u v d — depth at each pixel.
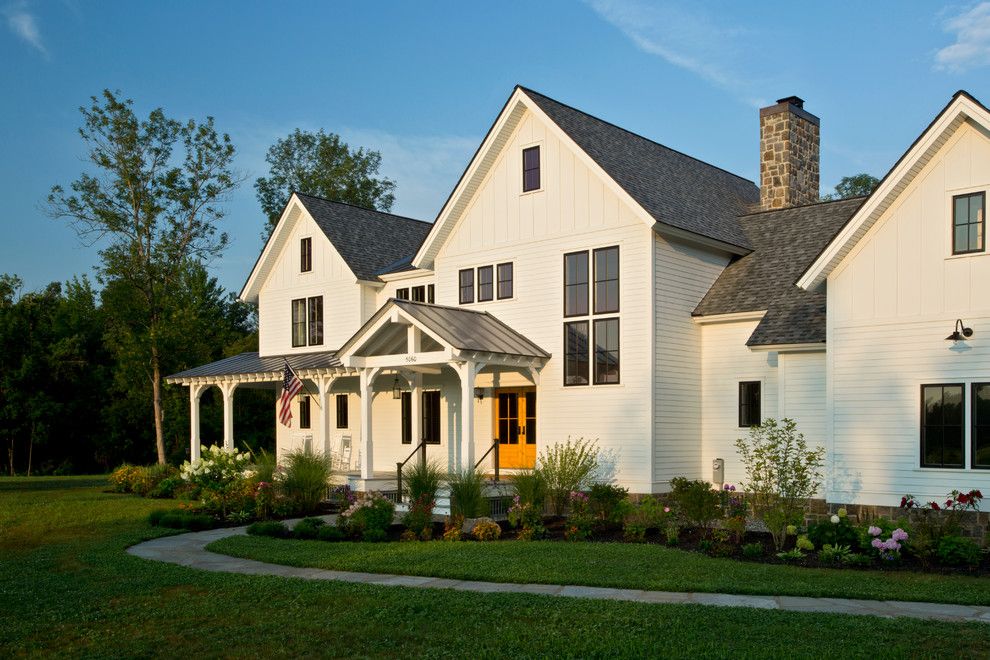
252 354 32.38
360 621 10.11
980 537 15.01
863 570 12.85
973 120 15.12
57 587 12.33
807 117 26.03
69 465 47.31
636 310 20.44
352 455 28.22
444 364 21.73
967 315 15.38
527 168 22.72
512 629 9.59
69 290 50.78
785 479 16.31
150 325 36.78
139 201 35.16
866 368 16.44
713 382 21.59
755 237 23.64
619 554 14.24
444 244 24.52
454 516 17.58
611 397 20.77
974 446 15.20
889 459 16.09
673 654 8.53
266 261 30.78
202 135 36.00
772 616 9.85
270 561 14.38
